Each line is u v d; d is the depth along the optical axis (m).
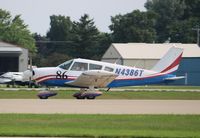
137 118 82.56
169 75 146.12
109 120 80.12
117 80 138.12
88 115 85.56
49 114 86.25
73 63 133.88
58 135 66.50
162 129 72.69
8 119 80.00
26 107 97.56
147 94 151.12
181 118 83.19
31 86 183.38
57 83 133.88
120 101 116.88
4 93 143.88
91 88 131.88
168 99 130.50
